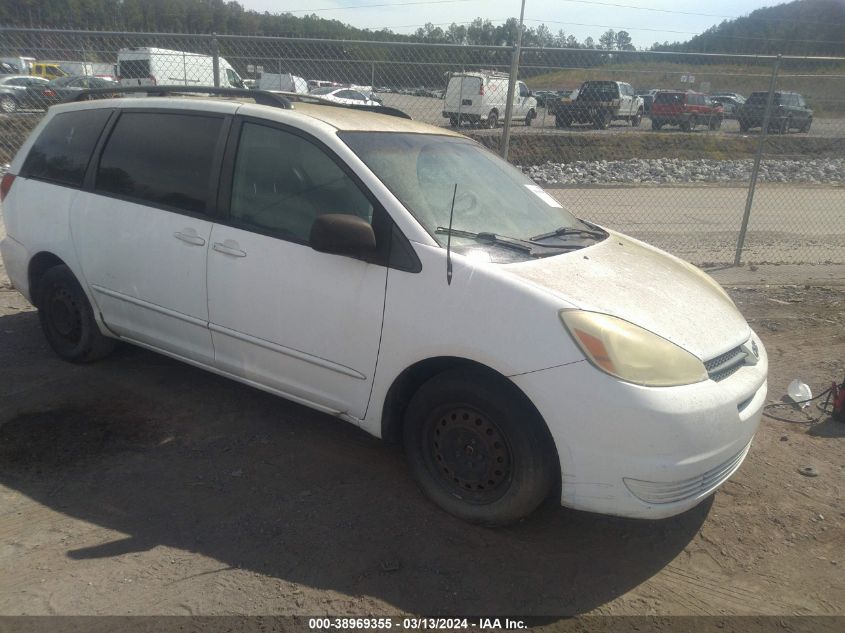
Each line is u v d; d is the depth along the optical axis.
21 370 4.75
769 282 7.88
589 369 2.83
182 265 3.94
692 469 2.86
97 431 4.00
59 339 4.87
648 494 2.83
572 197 15.03
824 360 5.61
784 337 6.12
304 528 3.21
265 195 3.71
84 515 3.24
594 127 16.89
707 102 20.88
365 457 3.86
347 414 3.54
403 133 3.96
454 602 2.79
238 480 3.58
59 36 7.88
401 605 2.76
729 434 2.99
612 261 3.60
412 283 3.19
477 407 3.11
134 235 4.14
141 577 2.84
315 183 3.56
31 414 4.15
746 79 10.38
